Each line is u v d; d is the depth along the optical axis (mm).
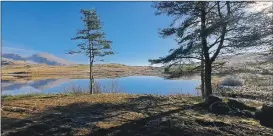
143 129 13086
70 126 13484
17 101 18891
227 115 15242
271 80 20312
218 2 19469
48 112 15977
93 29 29922
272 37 17922
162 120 14062
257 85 21016
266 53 18672
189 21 19844
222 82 28891
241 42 18266
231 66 21344
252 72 20422
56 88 51438
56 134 12664
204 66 21094
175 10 20062
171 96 20547
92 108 16922
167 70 21312
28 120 14180
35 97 20859
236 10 18906
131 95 21203
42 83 70188
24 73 116438
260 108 15570
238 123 13867
